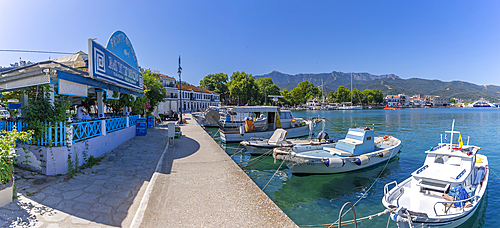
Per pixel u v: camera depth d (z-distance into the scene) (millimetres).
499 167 12422
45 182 5984
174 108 58406
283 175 11117
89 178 6551
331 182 10055
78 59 13633
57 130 6719
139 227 4176
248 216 4746
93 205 4926
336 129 31188
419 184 6820
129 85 12719
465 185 7098
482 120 45250
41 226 3977
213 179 6988
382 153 11633
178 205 5148
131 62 13516
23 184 5738
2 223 3953
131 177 6875
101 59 8820
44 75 6613
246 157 14812
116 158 8914
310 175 10711
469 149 8258
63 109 6785
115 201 5199
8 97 11805
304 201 8266
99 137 9023
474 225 6684
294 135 21453
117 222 4340
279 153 10695
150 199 5398
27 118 6770
